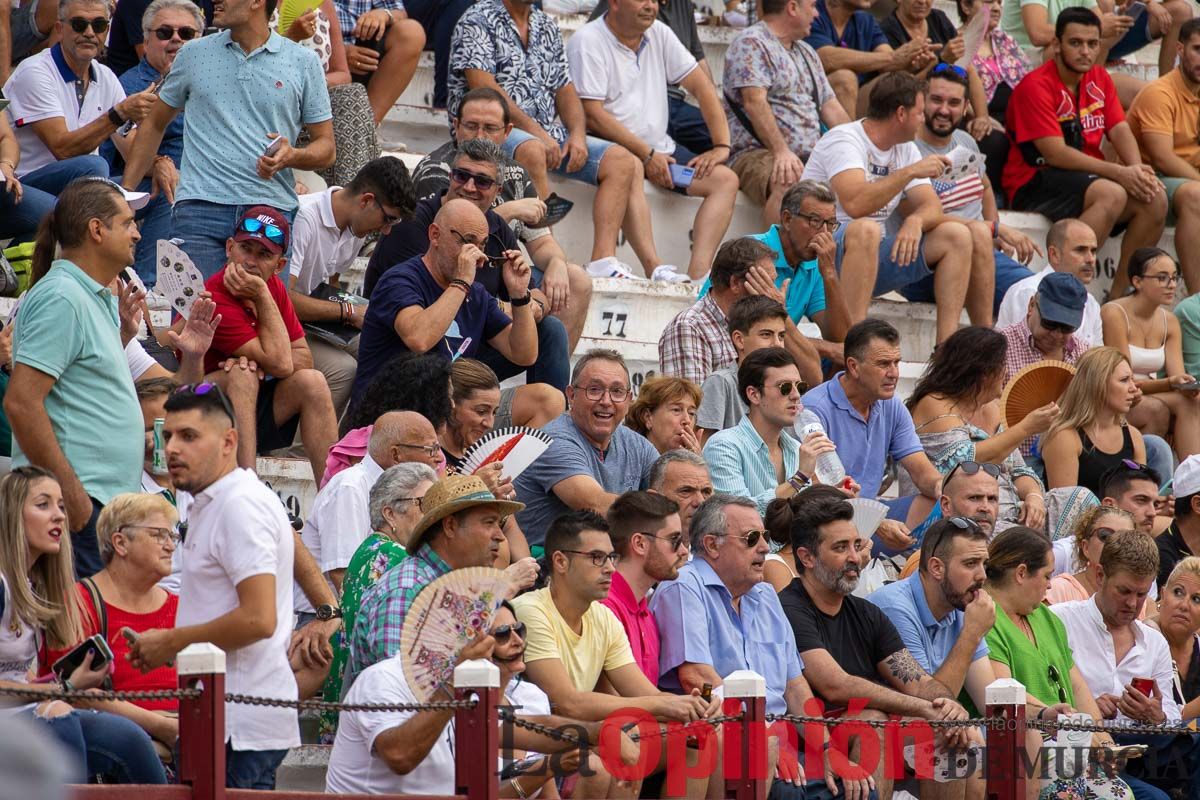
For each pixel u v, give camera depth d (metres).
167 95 29.78
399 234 28.70
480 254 26.45
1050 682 24.48
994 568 24.69
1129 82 45.91
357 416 23.66
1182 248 41.78
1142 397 36.59
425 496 18.98
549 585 20.25
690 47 40.22
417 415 21.97
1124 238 41.56
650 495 21.47
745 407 27.34
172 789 14.46
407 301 26.17
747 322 28.75
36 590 17.66
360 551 19.98
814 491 23.70
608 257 35.75
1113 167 41.00
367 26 36.22
